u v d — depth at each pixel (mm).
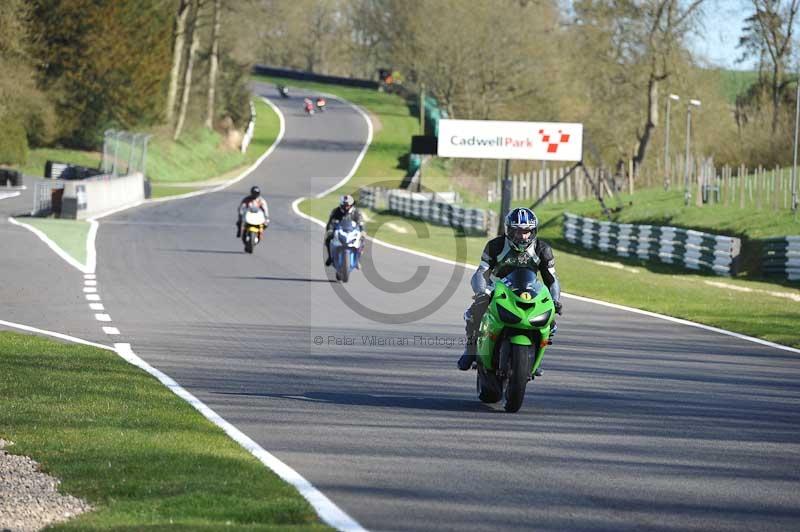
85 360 50156
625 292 99375
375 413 39938
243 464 29859
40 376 44500
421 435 35844
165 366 50750
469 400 43594
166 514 24594
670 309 85625
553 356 57469
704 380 50938
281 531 23094
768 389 48812
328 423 37656
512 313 39562
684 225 164625
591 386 47906
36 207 166875
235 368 50844
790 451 34531
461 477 29812
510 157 179375
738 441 36062
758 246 139250
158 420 36125
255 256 114812
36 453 30609
